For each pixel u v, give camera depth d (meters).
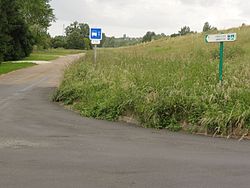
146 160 7.23
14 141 8.66
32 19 75.31
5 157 7.35
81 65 19.22
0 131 9.75
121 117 11.69
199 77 13.20
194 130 9.97
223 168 6.77
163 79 12.96
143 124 10.79
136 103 11.52
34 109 13.66
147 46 48.94
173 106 10.66
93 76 16.34
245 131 9.45
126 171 6.57
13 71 34.03
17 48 54.34
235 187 5.85
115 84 13.86
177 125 10.31
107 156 7.50
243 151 8.00
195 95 11.09
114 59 21.31
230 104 10.34
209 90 11.36
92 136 9.30
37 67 39.34
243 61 19.09
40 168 6.70
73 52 89.38
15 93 18.59
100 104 12.49
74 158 7.33
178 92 11.19
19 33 55.03
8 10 45.53
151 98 11.32
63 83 16.98
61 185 5.89
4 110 13.30
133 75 14.19
